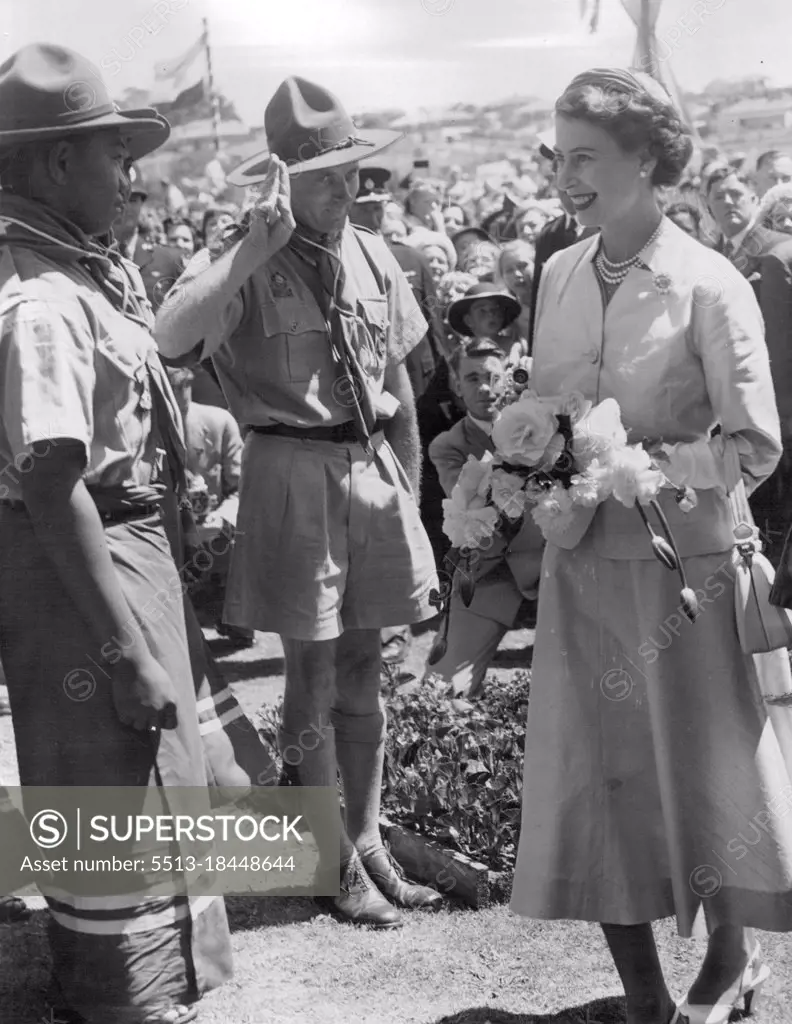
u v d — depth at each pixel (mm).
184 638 3988
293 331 4598
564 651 3891
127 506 3859
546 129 10328
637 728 3818
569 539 3822
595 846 3848
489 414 7484
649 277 3723
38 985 4277
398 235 9711
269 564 4688
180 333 4332
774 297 7395
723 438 3746
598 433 3627
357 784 4984
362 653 4918
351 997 4180
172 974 3898
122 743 3789
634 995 3871
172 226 10977
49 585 3750
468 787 5129
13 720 3877
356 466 4738
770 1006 4020
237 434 8953
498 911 4797
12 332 3555
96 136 3766
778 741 3906
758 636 3693
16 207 3738
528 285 8688
